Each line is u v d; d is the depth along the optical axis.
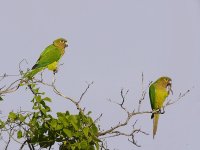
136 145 10.26
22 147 10.30
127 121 10.43
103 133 10.35
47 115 10.35
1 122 10.10
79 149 10.18
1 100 10.39
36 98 10.35
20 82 10.60
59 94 10.51
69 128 10.30
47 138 10.37
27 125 10.27
